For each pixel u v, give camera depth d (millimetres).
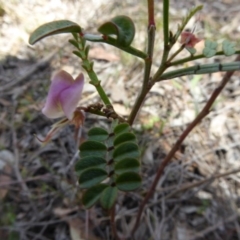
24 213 190
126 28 68
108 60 258
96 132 81
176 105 234
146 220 186
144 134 218
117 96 236
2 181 200
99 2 305
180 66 249
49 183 200
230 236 185
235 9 302
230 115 230
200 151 213
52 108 78
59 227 186
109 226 184
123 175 69
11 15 293
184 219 189
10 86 247
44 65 259
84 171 71
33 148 215
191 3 307
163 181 200
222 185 199
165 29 85
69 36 277
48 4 305
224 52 84
